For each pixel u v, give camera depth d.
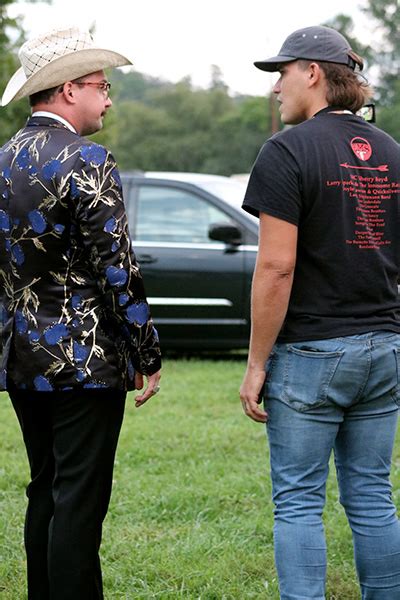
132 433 6.21
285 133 3.06
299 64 3.17
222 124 78.81
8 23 17.84
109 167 3.01
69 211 2.99
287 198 2.99
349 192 3.05
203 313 9.26
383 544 3.13
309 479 3.11
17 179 3.06
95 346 3.03
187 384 8.10
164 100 82.94
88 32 3.18
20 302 3.07
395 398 3.18
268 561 4.04
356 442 3.18
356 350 3.04
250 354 3.11
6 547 4.19
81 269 3.04
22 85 3.10
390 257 3.14
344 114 3.15
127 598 3.69
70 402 3.06
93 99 3.18
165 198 9.46
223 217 9.38
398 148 3.21
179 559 4.02
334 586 3.79
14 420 6.80
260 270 3.03
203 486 5.00
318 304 3.06
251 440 6.08
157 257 9.21
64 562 3.05
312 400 3.05
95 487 3.10
